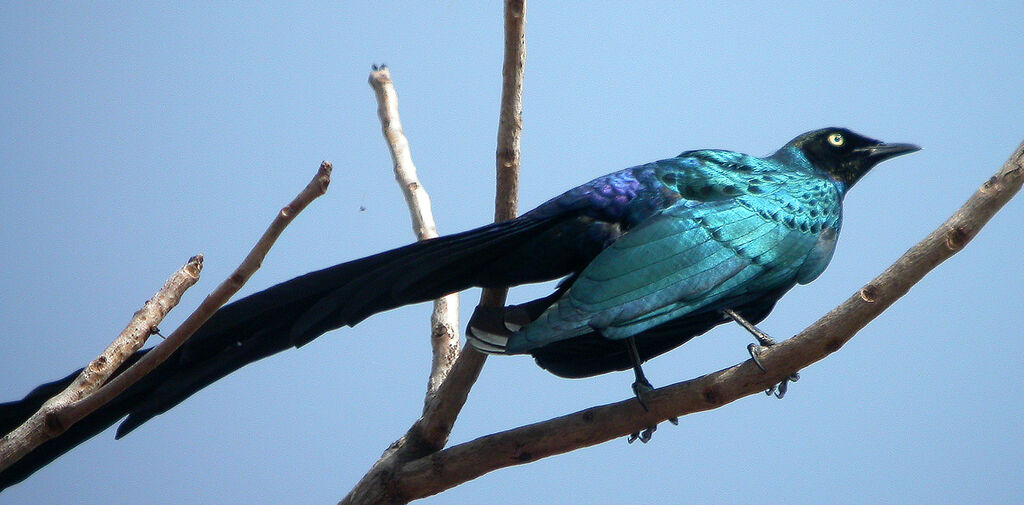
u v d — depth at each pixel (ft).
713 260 34.65
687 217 35.19
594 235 35.42
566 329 31.99
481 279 34.96
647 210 35.73
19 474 29.37
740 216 36.01
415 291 33.55
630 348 36.09
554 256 35.45
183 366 30.73
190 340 30.86
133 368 24.39
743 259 35.19
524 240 35.06
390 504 32.86
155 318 26.58
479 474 31.96
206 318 24.11
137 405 30.45
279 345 31.73
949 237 26.84
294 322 31.94
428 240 32.91
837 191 40.34
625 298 32.99
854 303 27.61
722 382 29.09
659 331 38.14
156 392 30.48
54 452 29.66
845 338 27.91
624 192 35.76
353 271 32.14
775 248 36.19
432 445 33.83
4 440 24.56
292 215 23.75
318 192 23.59
